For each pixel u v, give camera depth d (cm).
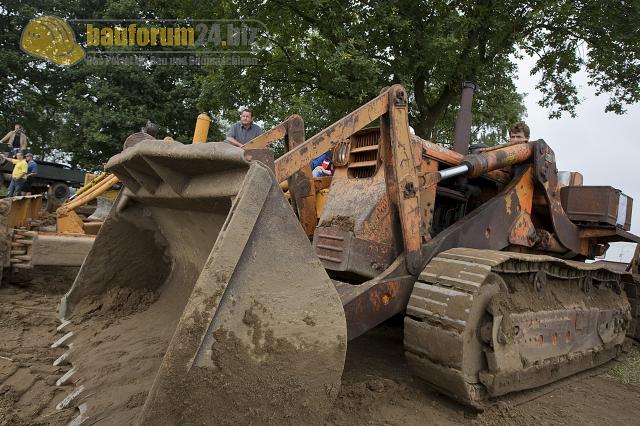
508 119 1554
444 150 407
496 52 1329
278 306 234
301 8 1210
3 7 2795
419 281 341
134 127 2184
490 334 319
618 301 505
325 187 484
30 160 1593
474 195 453
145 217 401
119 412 246
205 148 252
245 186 232
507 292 341
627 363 507
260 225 235
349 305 312
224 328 220
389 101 343
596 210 508
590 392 411
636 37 1318
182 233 364
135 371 288
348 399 317
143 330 351
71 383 295
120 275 409
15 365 325
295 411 234
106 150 2230
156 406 202
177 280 397
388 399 326
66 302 398
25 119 2980
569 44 1448
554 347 390
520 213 444
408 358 331
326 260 367
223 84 1348
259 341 228
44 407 272
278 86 1385
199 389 211
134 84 2230
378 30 1137
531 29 1368
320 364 243
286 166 288
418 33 1149
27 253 588
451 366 307
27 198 648
